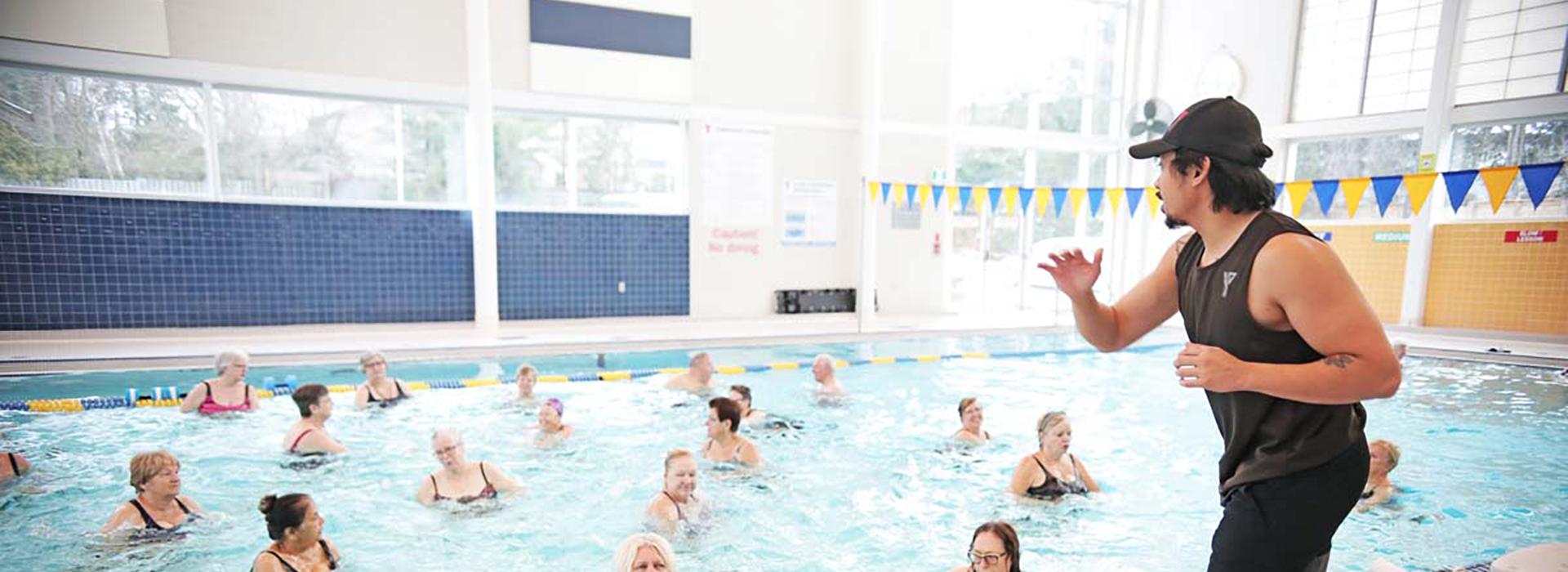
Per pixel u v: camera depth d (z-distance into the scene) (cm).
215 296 720
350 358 639
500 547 309
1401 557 307
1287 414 142
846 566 299
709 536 325
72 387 532
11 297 659
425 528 325
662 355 714
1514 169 412
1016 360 743
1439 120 837
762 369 664
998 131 1060
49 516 322
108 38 659
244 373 495
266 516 257
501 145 818
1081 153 1135
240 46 705
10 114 645
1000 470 414
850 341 819
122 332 691
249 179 725
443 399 534
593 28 829
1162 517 349
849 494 377
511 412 506
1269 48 988
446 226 798
